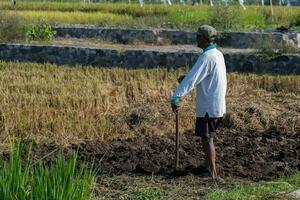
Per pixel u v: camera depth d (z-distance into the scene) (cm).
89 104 1655
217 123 1123
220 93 1107
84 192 789
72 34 2967
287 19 3722
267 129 1598
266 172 1210
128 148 1396
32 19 3375
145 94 1838
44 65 2177
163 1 5044
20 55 2481
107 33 2911
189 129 1577
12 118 1502
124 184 1117
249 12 3612
